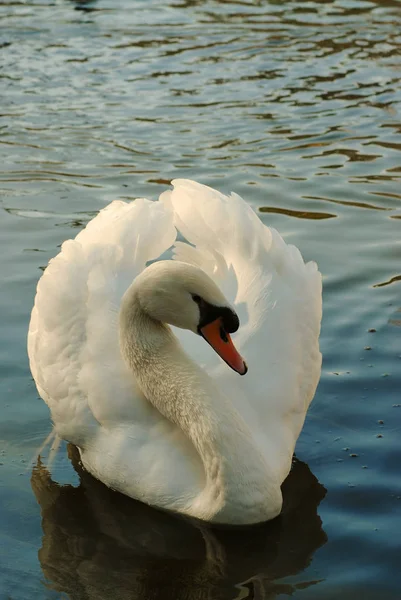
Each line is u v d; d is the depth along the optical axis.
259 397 6.37
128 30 18.59
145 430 6.34
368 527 5.92
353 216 10.46
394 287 8.84
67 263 6.81
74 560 5.74
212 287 5.90
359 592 5.36
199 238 7.09
